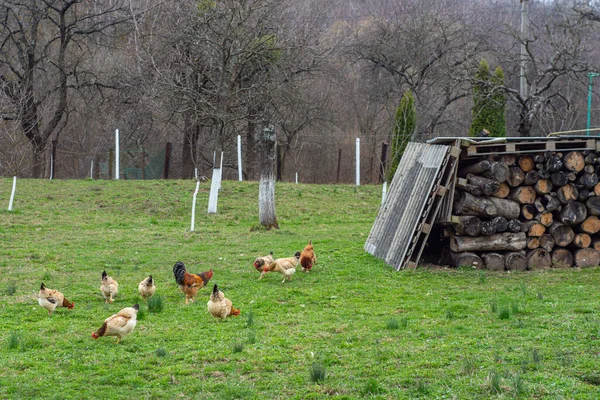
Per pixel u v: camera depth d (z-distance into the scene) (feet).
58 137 150.71
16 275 52.31
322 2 130.62
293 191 99.81
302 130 152.87
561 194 54.39
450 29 143.02
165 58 93.97
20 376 29.37
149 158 150.82
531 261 54.44
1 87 114.93
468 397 25.14
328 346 33.40
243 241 68.33
